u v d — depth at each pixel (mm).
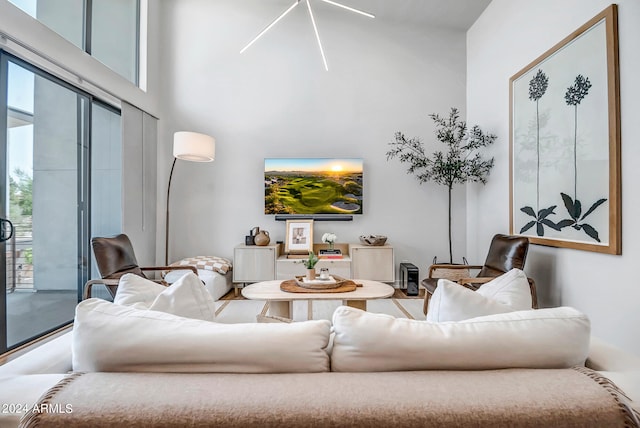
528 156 3078
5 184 2418
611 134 2172
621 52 2131
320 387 755
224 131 4426
